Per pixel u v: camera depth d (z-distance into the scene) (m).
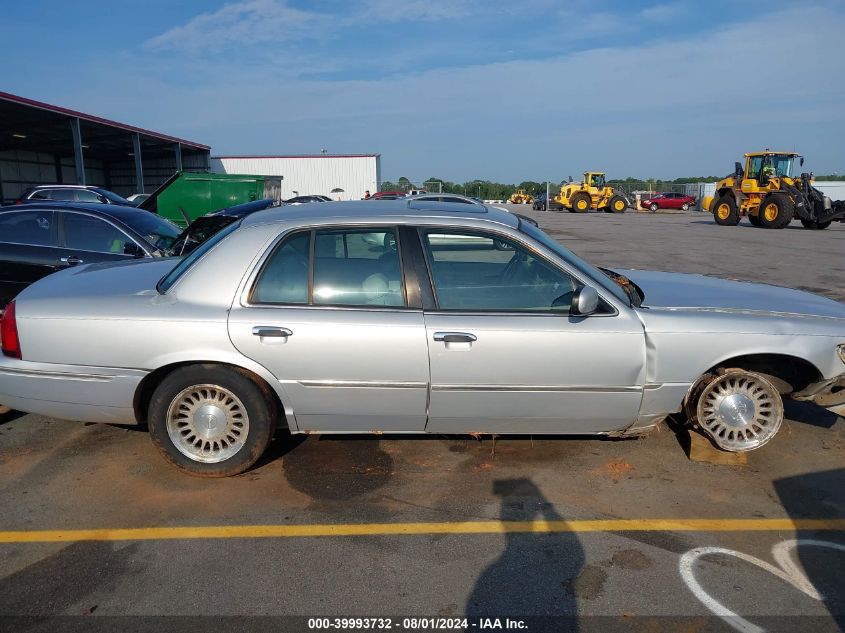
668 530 3.32
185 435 3.76
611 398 3.71
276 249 3.66
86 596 2.77
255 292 3.62
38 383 3.69
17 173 36.69
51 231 7.07
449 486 3.76
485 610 2.70
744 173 27.89
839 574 2.96
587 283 3.70
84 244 7.09
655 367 3.71
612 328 3.64
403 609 2.70
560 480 3.84
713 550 3.15
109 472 3.89
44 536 3.22
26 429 4.52
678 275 5.07
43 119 26.94
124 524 3.33
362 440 4.36
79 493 3.64
